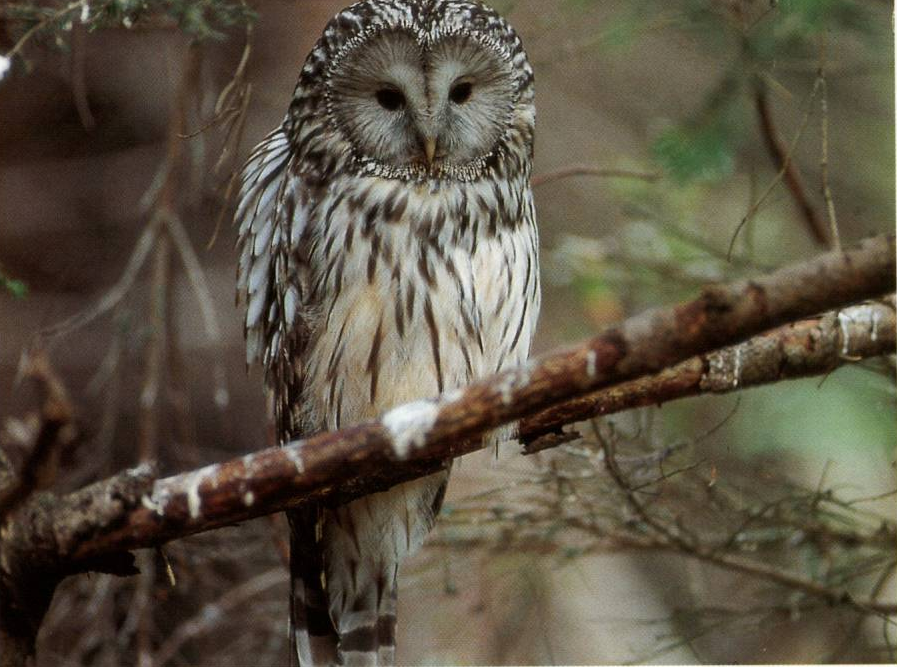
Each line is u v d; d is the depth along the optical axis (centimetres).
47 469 598
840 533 1077
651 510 1083
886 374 1080
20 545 621
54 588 640
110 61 1480
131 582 1139
